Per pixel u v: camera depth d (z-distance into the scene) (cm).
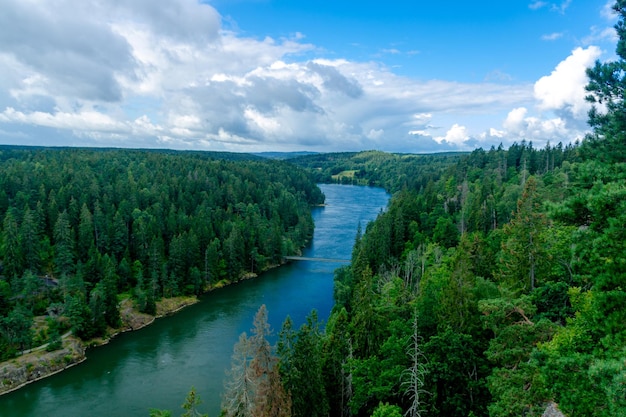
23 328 7250
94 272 9881
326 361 4703
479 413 3509
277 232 13800
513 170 15038
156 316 9306
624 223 1762
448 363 3656
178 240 11094
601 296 1873
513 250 4669
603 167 2250
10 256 9619
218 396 6003
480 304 3509
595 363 1702
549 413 2572
